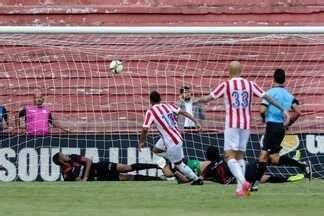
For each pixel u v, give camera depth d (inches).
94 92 1966.0
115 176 1718.8
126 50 1994.3
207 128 1834.4
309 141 1792.6
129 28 1676.9
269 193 1344.7
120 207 1094.4
